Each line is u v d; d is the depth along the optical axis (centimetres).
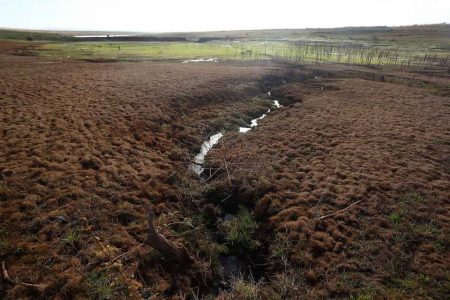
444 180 2334
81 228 1684
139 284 1436
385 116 3856
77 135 2775
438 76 6925
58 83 4562
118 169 2339
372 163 2598
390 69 7719
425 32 19650
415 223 1873
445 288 1430
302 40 17362
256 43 15738
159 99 4138
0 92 3878
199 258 1733
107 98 3975
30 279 1367
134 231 1769
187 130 3481
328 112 4097
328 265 1605
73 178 2114
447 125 3509
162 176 2386
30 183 2006
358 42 15462
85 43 14338
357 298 1402
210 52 11050
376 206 2034
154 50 11450
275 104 4988
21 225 1656
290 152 2931
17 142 2527
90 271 1448
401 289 1438
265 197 2217
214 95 4728
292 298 1448
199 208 2181
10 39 14312
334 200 2123
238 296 1473
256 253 1841
